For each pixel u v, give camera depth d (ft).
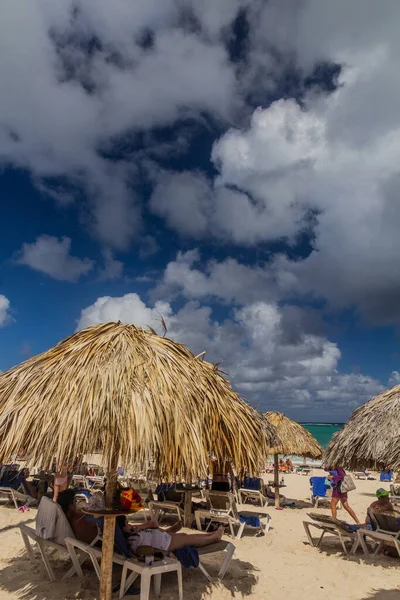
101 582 13.44
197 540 17.16
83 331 15.87
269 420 41.19
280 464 83.05
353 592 16.87
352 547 22.43
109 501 13.76
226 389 16.08
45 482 33.12
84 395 12.63
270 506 38.78
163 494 29.19
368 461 21.27
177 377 14.15
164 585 16.16
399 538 21.58
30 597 14.80
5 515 28.19
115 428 12.19
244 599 15.67
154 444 12.20
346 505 29.91
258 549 22.41
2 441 12.87
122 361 13.67
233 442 14.66
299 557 21.35
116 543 15.15
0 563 18.45
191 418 13.44
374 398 22.36
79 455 12.18
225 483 27.96
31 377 14.17
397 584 17.78
